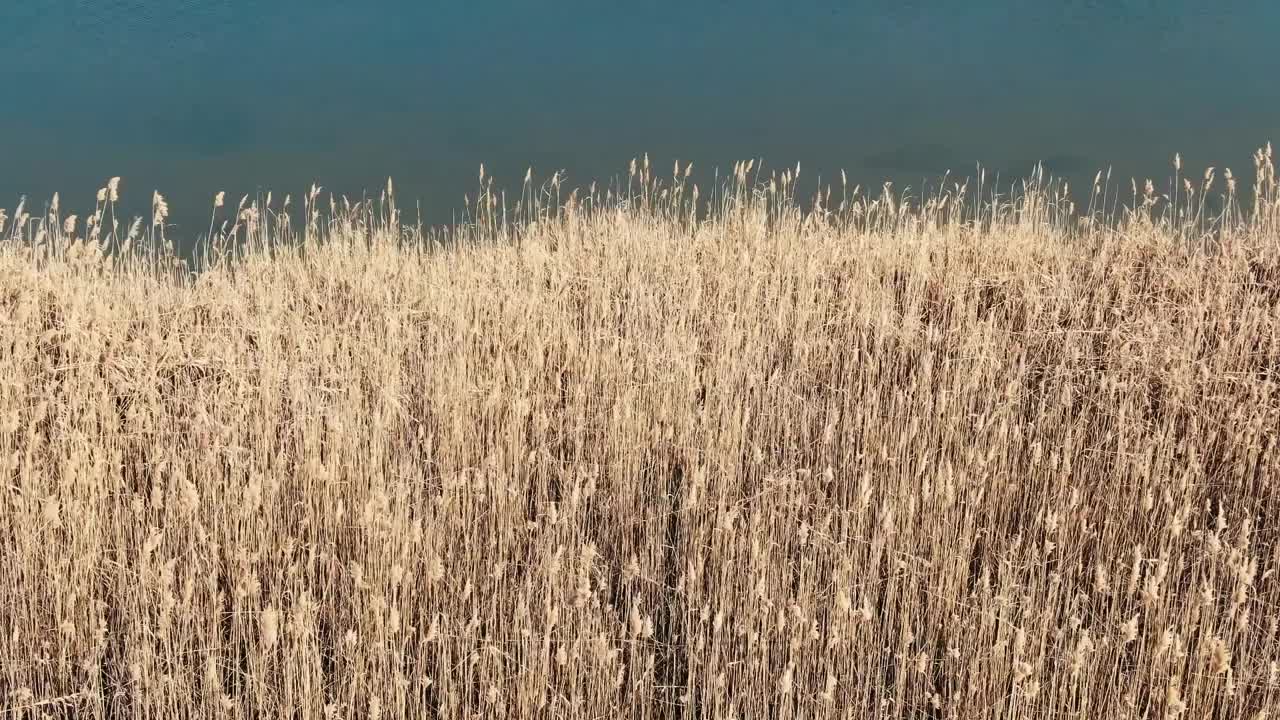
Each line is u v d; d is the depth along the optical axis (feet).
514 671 14.12
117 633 15.53
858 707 14.01
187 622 14.40
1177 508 17.30
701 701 14.47
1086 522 17.89
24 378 20.44
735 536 16.33
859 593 15.61
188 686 13.88
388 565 15.57
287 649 13.53
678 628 16.01
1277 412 20.08
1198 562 15.08
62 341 22.56
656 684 14.70
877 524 15.74
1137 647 14.80
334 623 15.43
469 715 13.73
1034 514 18.22
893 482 17.56
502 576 15.88
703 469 16.39
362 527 16.24
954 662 14.61
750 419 21.34
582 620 14.20
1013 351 23.63
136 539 16.46
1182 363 21.25
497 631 15.14
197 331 24.18
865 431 19.61
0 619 15.07
